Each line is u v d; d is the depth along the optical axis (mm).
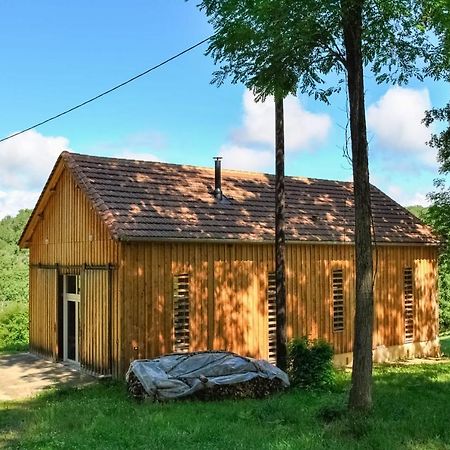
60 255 20031
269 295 19062
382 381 16391
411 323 23094
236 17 10844
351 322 21078
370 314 11180
